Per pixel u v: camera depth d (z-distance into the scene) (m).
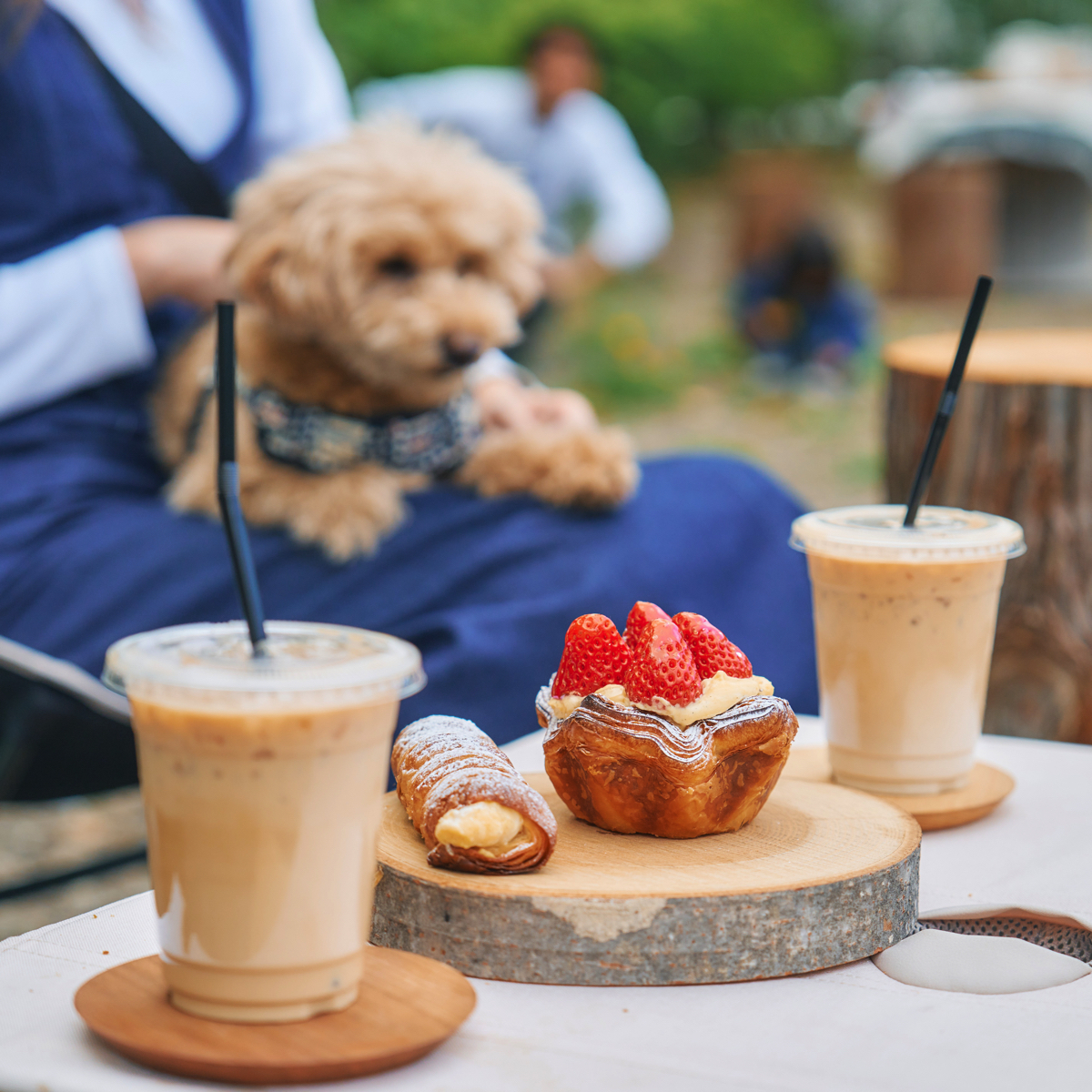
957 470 2.60
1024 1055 0.90
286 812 0.85
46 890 2.43
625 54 14.66
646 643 1.13
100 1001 0.92
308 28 2.98
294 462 2.41
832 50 16.61
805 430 8.26
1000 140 12.74
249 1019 0.88
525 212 2.57
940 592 1.30
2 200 2.38
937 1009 0.98
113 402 2.56
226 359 0.92
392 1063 0.86
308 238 2.28
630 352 9.43
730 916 1.00
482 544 2.35
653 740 1.10
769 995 1.00
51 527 2.31
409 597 2.28
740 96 15.46
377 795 0.90
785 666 2.51
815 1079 0.87
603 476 2.40
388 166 2.40
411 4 11.21
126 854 2.54
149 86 2.54
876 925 1.06
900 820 1.19
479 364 2.92
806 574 2.68
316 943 0.88
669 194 15.27
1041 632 2.58
